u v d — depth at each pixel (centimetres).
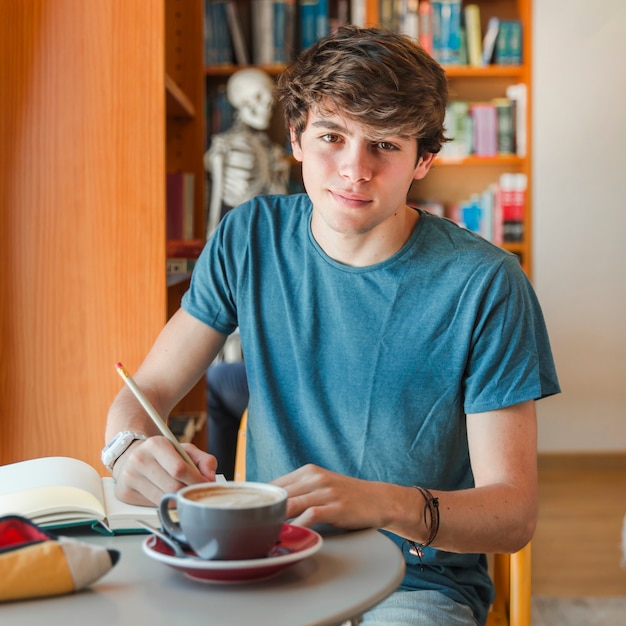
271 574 87
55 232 201
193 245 234
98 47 200
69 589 83
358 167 124
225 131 471
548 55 505
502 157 493
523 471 128
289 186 482
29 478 114
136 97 201
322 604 81
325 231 142
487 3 512
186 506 84
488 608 146
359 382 140
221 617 78
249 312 148
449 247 141
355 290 141
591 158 510
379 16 481
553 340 518
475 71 491
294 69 131
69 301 202
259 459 148
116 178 201
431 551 137
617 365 520
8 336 201
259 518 83
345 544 99
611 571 346
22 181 200
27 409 202
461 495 116
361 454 139
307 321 143
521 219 500
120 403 142
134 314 202
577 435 524
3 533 87
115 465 120
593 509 438
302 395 143
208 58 477
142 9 200
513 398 133
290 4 479
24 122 200
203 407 296
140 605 81
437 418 138
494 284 137
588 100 507
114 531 104
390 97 121
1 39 199
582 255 514
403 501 108
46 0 200
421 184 516
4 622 77
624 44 505
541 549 373
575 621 293
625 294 516
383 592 85
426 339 138
